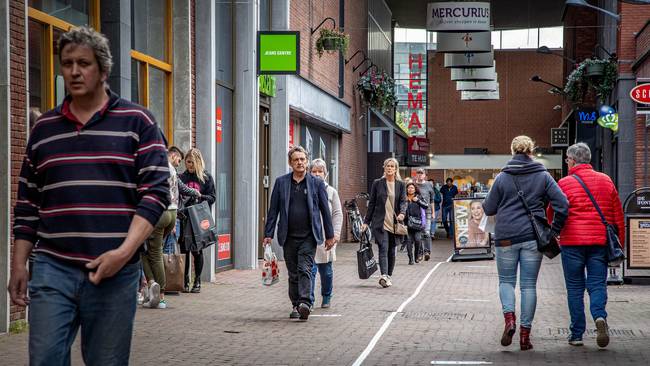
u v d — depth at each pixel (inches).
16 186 510.3
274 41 978.1
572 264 484.4
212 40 836.0
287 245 584.4
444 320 592.1
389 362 436.5
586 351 470.0
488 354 461.1
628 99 1566.2
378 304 679.1
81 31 223.5
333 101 1475.1
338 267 1048.2
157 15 787.4
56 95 589.0
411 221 1093.8
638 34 1502.2
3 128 495.2
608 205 484.1
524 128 3479.3
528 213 474.3
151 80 776.3
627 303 692.7
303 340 502.3
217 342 490.9
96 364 229.3
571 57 2381.9
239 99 977.5
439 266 1075.3
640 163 1544.0
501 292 477.7
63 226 225.6
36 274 226.1
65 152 226.1
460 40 1959.9
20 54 515.2
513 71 3484.3
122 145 226.7
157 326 544.1
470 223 1175.0
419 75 3467.0
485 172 3469.5
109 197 225.8
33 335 223.3
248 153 973.8
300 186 585.0
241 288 776.9
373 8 2094.0
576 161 494.3
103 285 226.2
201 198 711.7
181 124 817.5
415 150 2406.5
